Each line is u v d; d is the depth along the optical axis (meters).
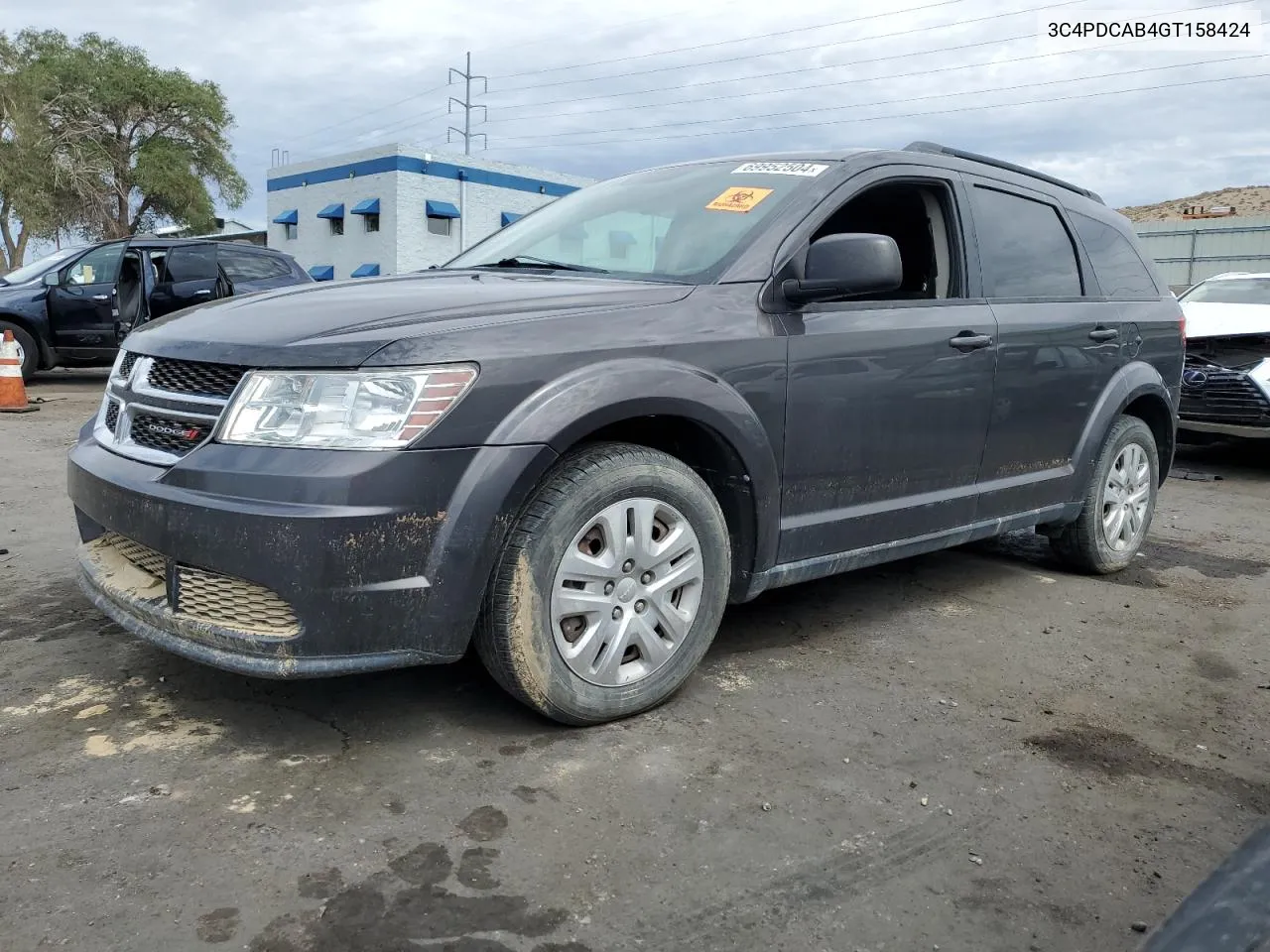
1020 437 4.03
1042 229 4.30
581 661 2.72
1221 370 7.78
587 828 2.30
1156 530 5.90
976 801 2.51
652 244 3.41
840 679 3.29
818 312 3.23
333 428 2.38
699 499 2.91
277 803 2.36
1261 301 8.68
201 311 3.02
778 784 2.54
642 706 2.88
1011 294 4.01
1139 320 4.65
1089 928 2.02
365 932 1.92
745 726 2.88
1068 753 2.82
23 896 1.99
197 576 2.48
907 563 4.85
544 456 2.54
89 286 11.37
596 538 2.75
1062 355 4.14
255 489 2.36
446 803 2.38
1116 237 4.79
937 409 3.59
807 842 2.29
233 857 2.14
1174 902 2.12
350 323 2.57
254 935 1.90
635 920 1.98
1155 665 3.56
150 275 11.17
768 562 3.17
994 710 3.10
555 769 2.57
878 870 2.19
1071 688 3.31
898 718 2.99
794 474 3.16
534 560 2.59
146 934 1.89
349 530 2.32
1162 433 5.02
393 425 2.39
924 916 2.04
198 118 36.88
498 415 2.50
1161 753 2.85
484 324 2.57
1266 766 2.79
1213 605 4.33
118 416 2.87
